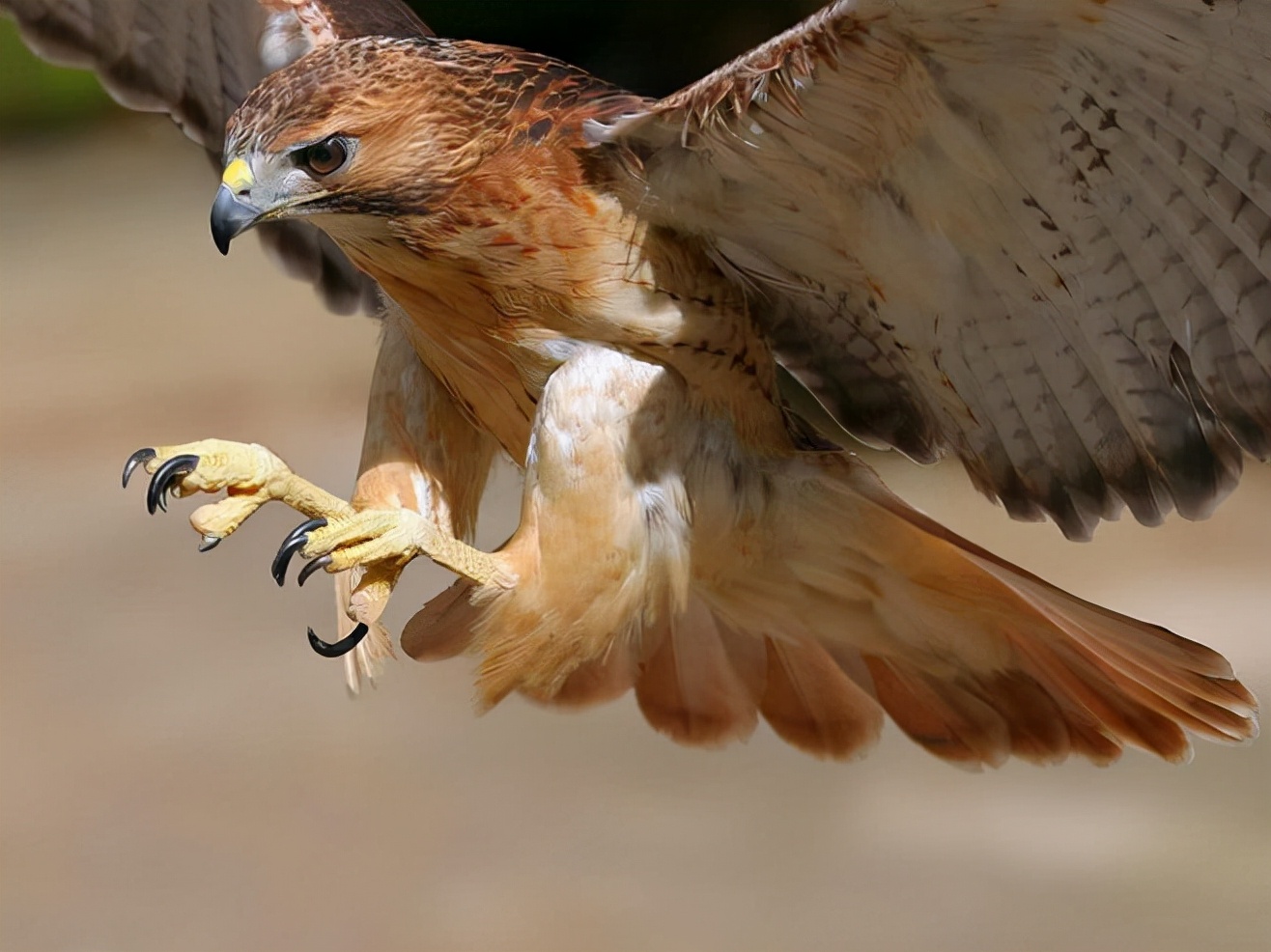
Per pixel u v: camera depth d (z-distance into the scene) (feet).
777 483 20.17
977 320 20.06
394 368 20.24
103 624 26.32
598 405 20.03
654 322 20.06
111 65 20.49
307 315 36.55
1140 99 19.76
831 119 19.86
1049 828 22.13
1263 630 24.26
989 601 20.22
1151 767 22.85
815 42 19.77
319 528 19.94
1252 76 19.69
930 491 28.17
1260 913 21.79
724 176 19.98
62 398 33.06
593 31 32.01
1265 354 19.92
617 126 19.94
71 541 28.55
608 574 20.06
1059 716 20.33
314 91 19.93
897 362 20.17
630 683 20.36
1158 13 19.65
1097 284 19.95
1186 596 25.30
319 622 26.35
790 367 20.21
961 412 20.16
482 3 31.96
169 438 31.09
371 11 20.42
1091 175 19.85
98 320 36.42
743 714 20.40
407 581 25.54
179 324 36.06
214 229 19.92
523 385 20.13
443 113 19.94
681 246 20.06
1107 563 26.45
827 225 20.02
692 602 20.31
